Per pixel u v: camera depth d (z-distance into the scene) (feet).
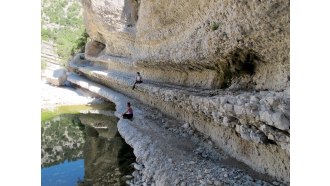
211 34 39.01
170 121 54.65
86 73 128.77
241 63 37.50
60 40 171.83
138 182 34.17
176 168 32.76
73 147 52.54
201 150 37.83
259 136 24.82
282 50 29.19
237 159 32.50
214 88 45.93
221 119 31.71
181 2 51.37
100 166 41.55
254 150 29.45
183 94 43.52
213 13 40.06
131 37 98.43
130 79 88.07
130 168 39.22
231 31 34.01
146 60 75.25
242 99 27.45
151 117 60.34
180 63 53.98
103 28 107.55
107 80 105.91
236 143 32.96
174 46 57.47
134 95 84.64
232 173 28.91
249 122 25.81
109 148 49.34
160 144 42.06
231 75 41.78
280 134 21.81
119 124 59.72
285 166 24.97
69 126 68.39
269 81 32.81
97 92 105.70
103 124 68.54
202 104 36.35
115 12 101.76
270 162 26.94
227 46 36.47
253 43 32.24
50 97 102.73
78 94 110.32
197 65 49.37
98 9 103.19
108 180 36.17
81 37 167.53
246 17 30.42
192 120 46.88
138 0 99.60
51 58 155.74
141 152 42.22
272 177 26.48
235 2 31.55
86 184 35.78
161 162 35.78
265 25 28.07
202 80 51.39
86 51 140.77
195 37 46.44
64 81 128.47
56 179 38.29
